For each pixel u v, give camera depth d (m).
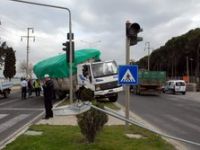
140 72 54.25
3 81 44.72
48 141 12.60
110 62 34.41
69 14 28.00
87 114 11.95
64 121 19.34
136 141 12.94
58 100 38.91
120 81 15.29
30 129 16.14
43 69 42.91
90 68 33.94
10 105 32.59
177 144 13.74
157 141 12.97
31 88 46.88
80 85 34.31
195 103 38.53
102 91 33.78
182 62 133.62
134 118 21.86
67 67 37.88
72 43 27.20
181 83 61.91
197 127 19.19
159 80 52.94
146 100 41.53
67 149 11.30
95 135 12.13
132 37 15.24
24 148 11.55
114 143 12.29
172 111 28.25
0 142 13.90
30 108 29.34
